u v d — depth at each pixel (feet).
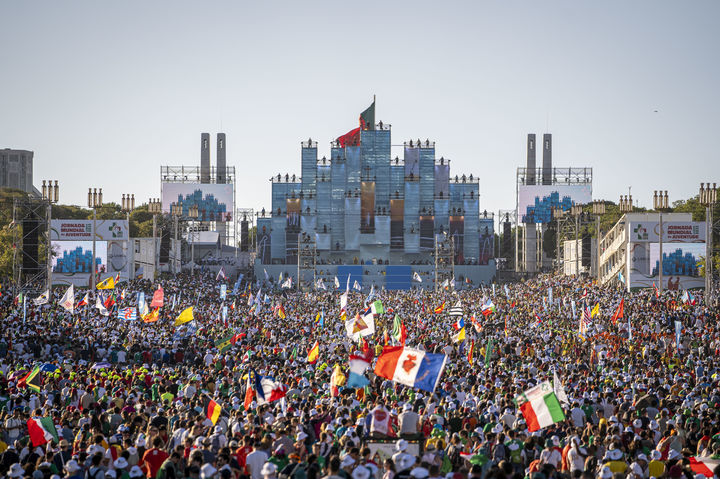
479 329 308.40
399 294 622.54
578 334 309.83
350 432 114.73
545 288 565.53
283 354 257.55
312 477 90.74
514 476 102.47
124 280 561.43
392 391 169.68
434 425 134.31
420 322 357.00
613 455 109.60
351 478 93.66
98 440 115.24
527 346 285.84
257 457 105.70
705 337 295.69
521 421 133.08
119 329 319.88
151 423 131.34
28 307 375.86
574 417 146.61
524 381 183.21
